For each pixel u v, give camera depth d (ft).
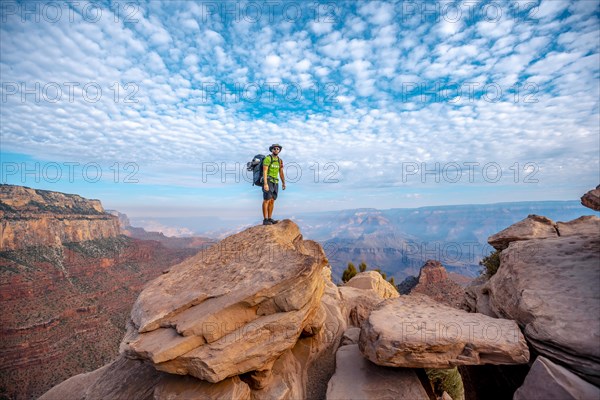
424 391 22.61
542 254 28.27
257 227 36.40
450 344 21.53
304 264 26.58
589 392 16.53
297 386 26.53
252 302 24.71
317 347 31.89
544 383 17.57
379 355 22.74
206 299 25.79
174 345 22.15
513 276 28.12
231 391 22.40
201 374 22.15
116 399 27.30
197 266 32.22
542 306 23.13
